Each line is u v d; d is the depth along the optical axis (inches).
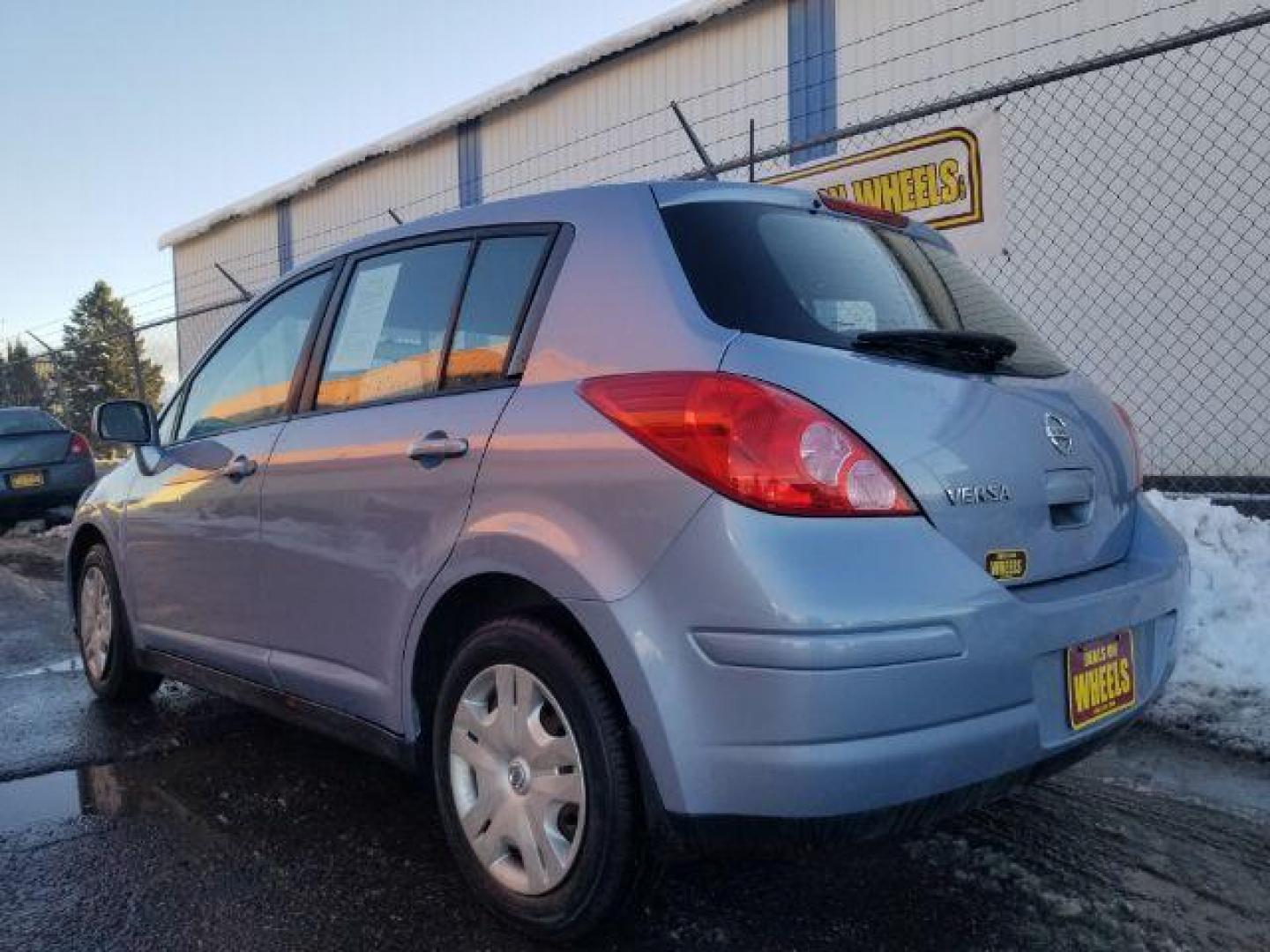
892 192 252.1
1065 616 88.7
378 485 111.2
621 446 87.4
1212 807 122.8
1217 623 171.6
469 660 100.6
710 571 80.0
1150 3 323.6
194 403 159.5
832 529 79.4
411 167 651.5
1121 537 106.1
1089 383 114.4
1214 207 313.0
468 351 109.2
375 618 112.1
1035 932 96.6
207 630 144.3
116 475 174.7
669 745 82.3
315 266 140.1
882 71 397.4
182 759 149.3
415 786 137.1
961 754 81.0
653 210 99.5
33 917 102.7
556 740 92.9
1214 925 97.4
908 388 88.5
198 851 117.6
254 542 131.5
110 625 174.6
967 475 87.0
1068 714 90.0
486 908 101.1
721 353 86.3
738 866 110.3
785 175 273.1
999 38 361.7
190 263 903.7
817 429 81.0
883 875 108.0
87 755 151.3
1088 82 336.8
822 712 76.2
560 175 543.8
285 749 152.8
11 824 125.9
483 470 98.9
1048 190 348.8
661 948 94.6
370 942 97.2
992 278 362.3
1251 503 255.3
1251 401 308.5
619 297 95.8
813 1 421.7
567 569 88.4
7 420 448.8
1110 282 335.3
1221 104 309.4
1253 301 307.0
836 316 95.4
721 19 458.9
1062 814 122.0
